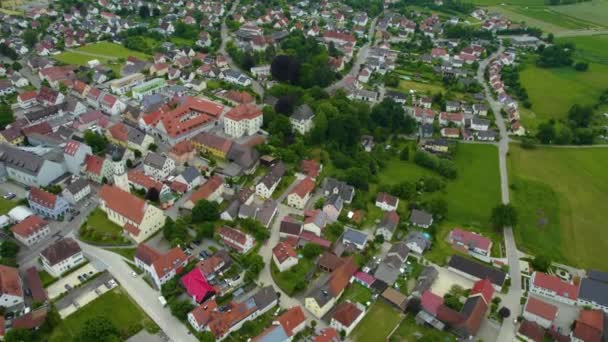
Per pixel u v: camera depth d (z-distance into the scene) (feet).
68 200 625.41
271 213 611.88
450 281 541.75
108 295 485.56
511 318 495.41
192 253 546.26
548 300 526.16
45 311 452.35
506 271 566.36
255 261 523.70
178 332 450.71
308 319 477.77
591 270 562.66
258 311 471.21
